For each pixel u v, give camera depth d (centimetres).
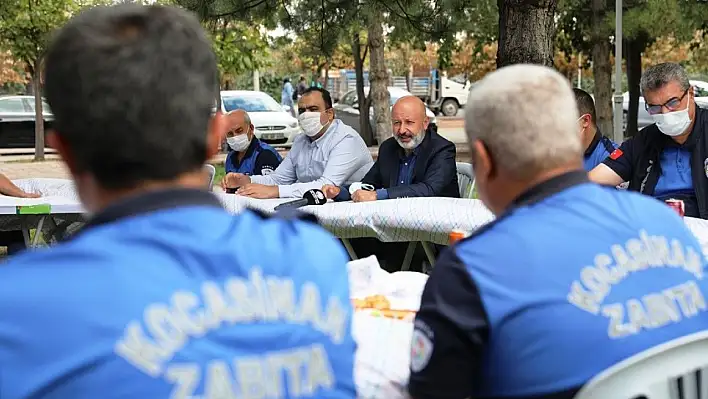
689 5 1015
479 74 2814
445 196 471
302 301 120
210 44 124
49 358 104
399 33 969
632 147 407
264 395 113
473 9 934
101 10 120
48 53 117
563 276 150
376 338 183
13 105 1834
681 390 149
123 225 115
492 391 153
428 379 149
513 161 162
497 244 154
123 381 105
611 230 158
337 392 121
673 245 163
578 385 148
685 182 393
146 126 113
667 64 379
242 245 119
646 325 152
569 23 1504
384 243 462
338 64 3781
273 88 4216
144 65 113
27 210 404
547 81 164
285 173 556
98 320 106
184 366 108
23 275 109
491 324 148
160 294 110
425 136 477
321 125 532
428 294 154
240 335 113
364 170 538
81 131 113
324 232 134
